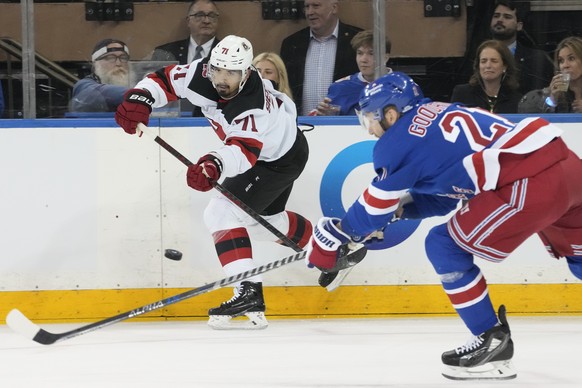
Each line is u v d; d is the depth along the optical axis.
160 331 17.91
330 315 19.36
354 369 14.06
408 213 13.84
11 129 18.95
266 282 19.36
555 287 19.19
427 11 19.92
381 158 12.48
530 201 12.09
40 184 18.98
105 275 19.12
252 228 18.77
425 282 19.27
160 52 20.06
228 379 13.39
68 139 19.00
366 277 19.30
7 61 20.09
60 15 19.83
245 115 16.95
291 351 15.63
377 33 19.83
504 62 19.83
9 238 19.00
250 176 18.02
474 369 13.73
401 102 12.51
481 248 12.53
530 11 19.78
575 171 12.45
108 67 19.94
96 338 17.14
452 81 20.12
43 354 15.55
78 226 19.05
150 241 19.14
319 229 12.98
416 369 14.02
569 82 19.89
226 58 16.69
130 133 17.58
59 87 19.91
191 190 19.12
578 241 13.18
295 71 20.08
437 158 12.27
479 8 19.88
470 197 12.73
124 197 19.09
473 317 12.98
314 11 19.81
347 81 19.94
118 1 19.91
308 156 19.09
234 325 18.08
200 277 19.22
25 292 19.05
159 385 12.99
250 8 20.06
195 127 19.12
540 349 15.59
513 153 12.10
